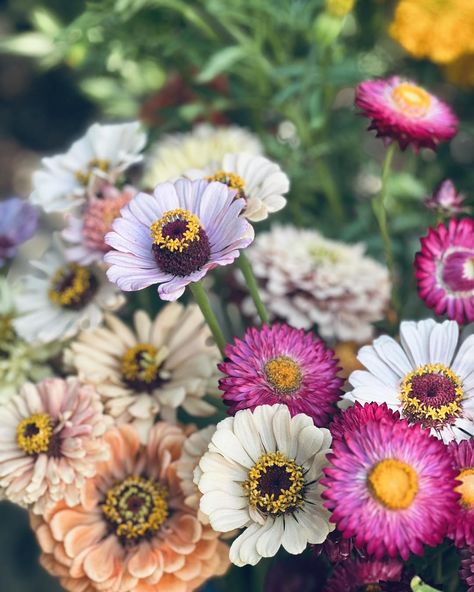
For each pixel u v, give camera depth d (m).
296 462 0.31
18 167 1.04
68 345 0.41
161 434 0.37
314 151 0.54
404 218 0.53
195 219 0.32
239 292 0.46
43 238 0.89
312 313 0.43
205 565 0.35
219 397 0.39
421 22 0.49
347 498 0.28
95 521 0.36
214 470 0.31
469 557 0.31
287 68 0.53
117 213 0.38
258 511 0.31
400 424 0.29
